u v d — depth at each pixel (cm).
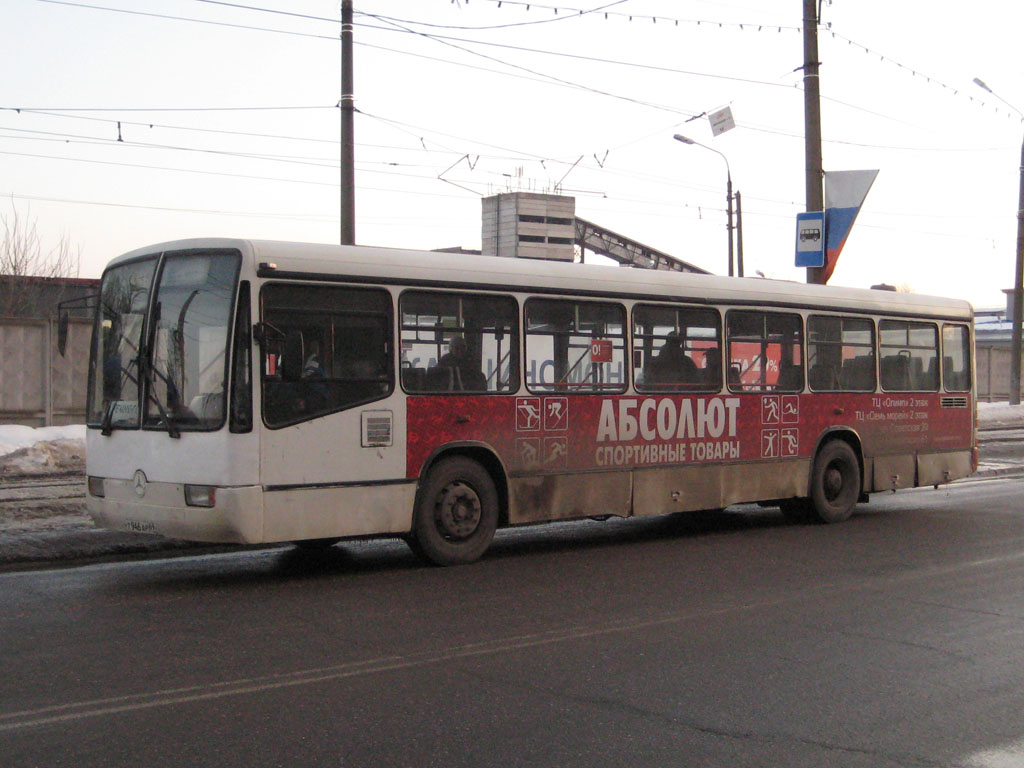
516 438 1034
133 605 807
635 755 494
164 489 893
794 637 725
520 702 573
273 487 870
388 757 487
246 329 864
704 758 491
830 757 494
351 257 927
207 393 873
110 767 470
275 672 625
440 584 905
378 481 936
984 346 4378
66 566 981
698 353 1195
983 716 557
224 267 880
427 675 623
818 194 1888
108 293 977
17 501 1303
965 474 1520
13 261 3388
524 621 766
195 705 559
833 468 1348
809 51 1886
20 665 633
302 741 506
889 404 1412
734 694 592
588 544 1157
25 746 495
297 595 854
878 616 792
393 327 949
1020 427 3366
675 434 1167
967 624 767
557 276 1070
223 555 1054
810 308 1313
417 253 980
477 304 1010
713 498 1202
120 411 941
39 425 2095
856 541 1183
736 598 855
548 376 1060
